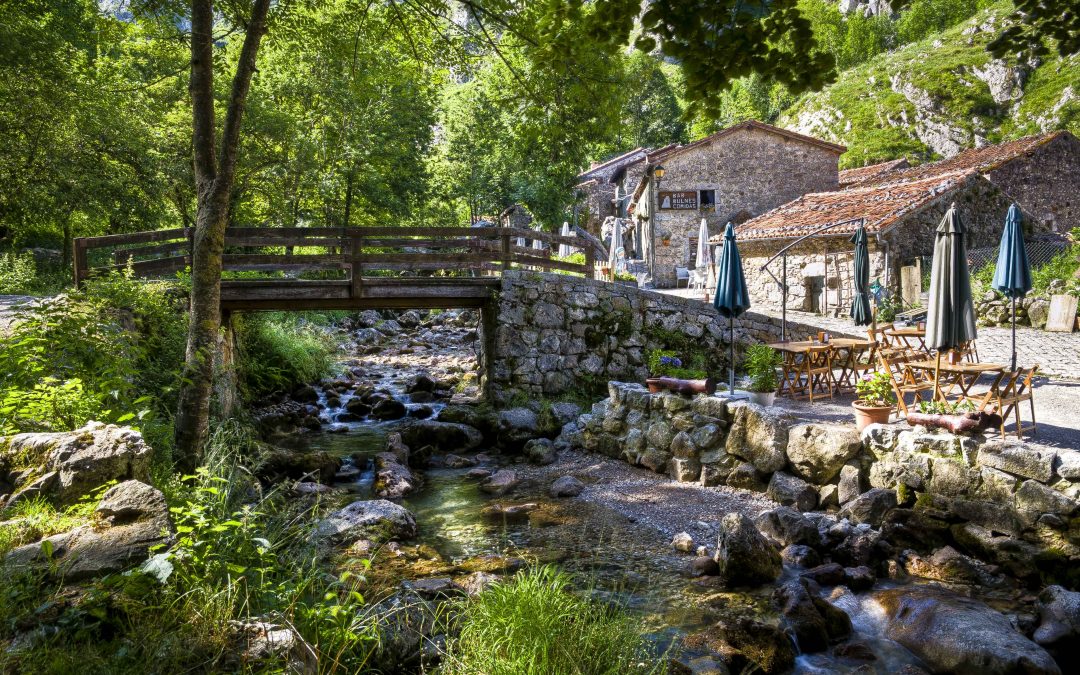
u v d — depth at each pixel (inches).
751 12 148.6
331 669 140.6
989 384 425.4
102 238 440.8
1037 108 2485.2
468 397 599.2
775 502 329.4
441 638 183.0
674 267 1296.8
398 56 401.4
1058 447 280.4
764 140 1293.1
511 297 519.5
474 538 292.7
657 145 2930.6
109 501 143.1
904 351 435.2
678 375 430.6
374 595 215.9
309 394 592.1
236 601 141.2
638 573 253.9
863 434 311.1
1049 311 603.8
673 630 208.5
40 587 112.3
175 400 344.5
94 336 265.4
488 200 1932.8
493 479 384.2
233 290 470.3
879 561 259.4
